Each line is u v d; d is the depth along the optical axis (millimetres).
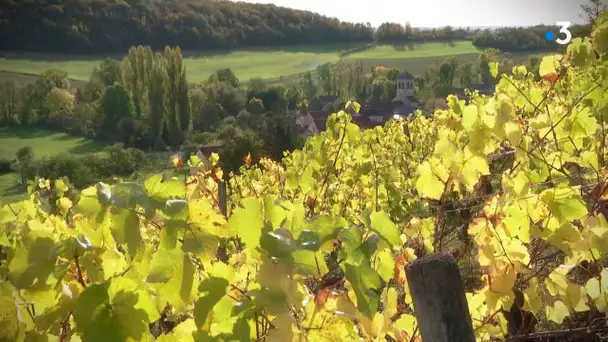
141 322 1407
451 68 79500
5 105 55344
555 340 2736
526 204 2207
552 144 3064
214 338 1388
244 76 95125
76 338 1495
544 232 2227
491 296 2188
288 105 74438
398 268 2201
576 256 2229
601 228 2199
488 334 2311
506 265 2170
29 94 57156
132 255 1459
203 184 4477
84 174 31578
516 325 2658
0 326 1330
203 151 23906
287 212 1488
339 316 1556
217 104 60562
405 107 52125
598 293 2193
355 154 4934
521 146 2643
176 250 1465
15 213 2455
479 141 2604
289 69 101812
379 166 5258
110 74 70312
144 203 1445
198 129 54969
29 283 1508
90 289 1388
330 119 3988
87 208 1476
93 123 52688
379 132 7309
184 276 1476
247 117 53969
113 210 1461
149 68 57000
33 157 41156
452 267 1409
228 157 16859
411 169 6727
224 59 104125
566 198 2168
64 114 55312
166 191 1520
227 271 1551
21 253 1529
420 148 7883
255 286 1483
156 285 1496
